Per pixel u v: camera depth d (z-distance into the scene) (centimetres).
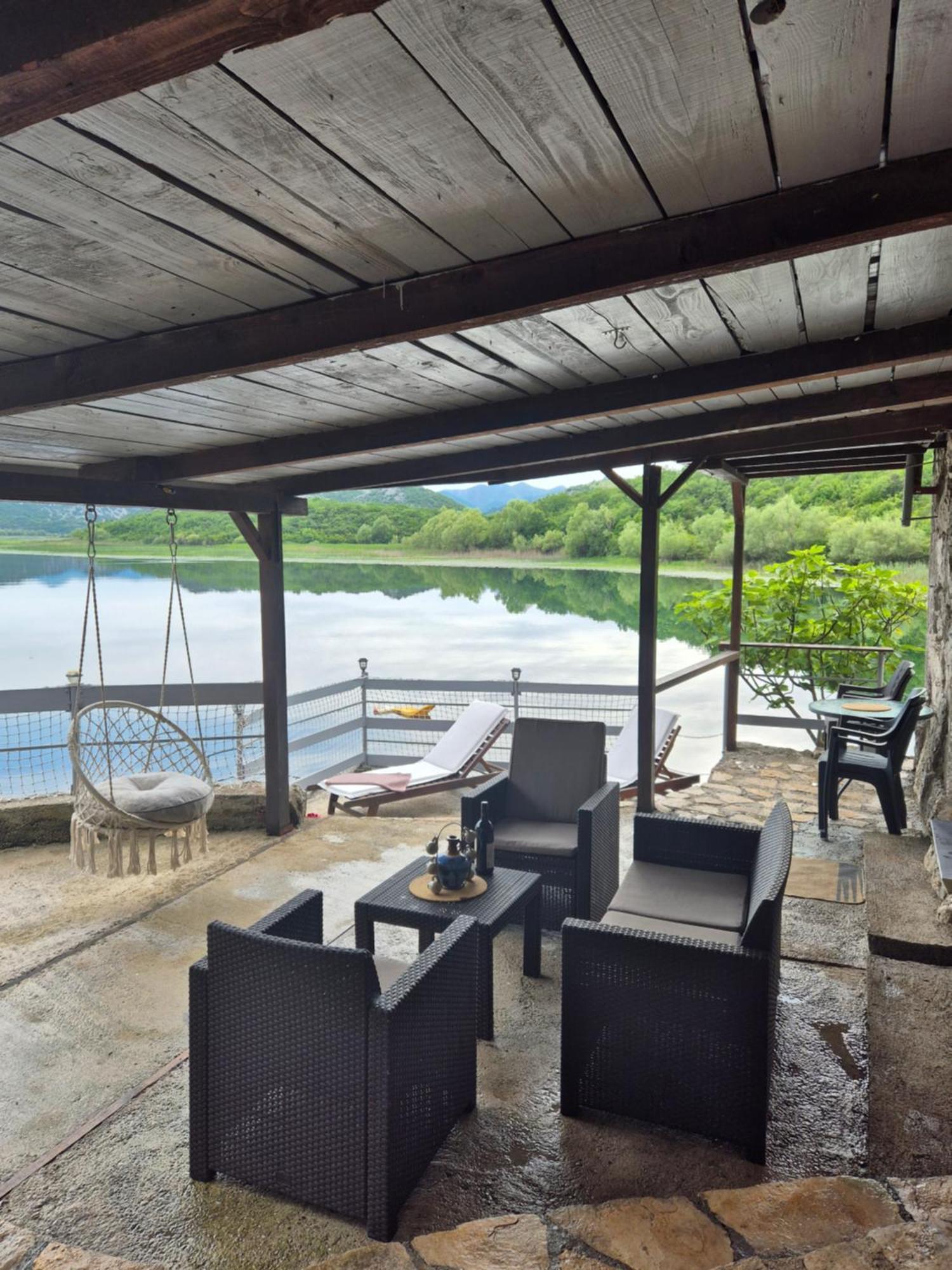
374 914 372
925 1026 356
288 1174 267
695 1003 286
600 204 176
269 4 86
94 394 258
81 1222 264
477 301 203
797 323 281
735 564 853
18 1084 335
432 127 143
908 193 165
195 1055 276
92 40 93
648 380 338
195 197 164
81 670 454
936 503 695
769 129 150
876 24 120
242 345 233
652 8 115
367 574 1420
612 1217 246
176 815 454
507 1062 346
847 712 604
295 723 837
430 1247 236
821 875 520
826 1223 241
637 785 665
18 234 178
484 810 425
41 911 495
